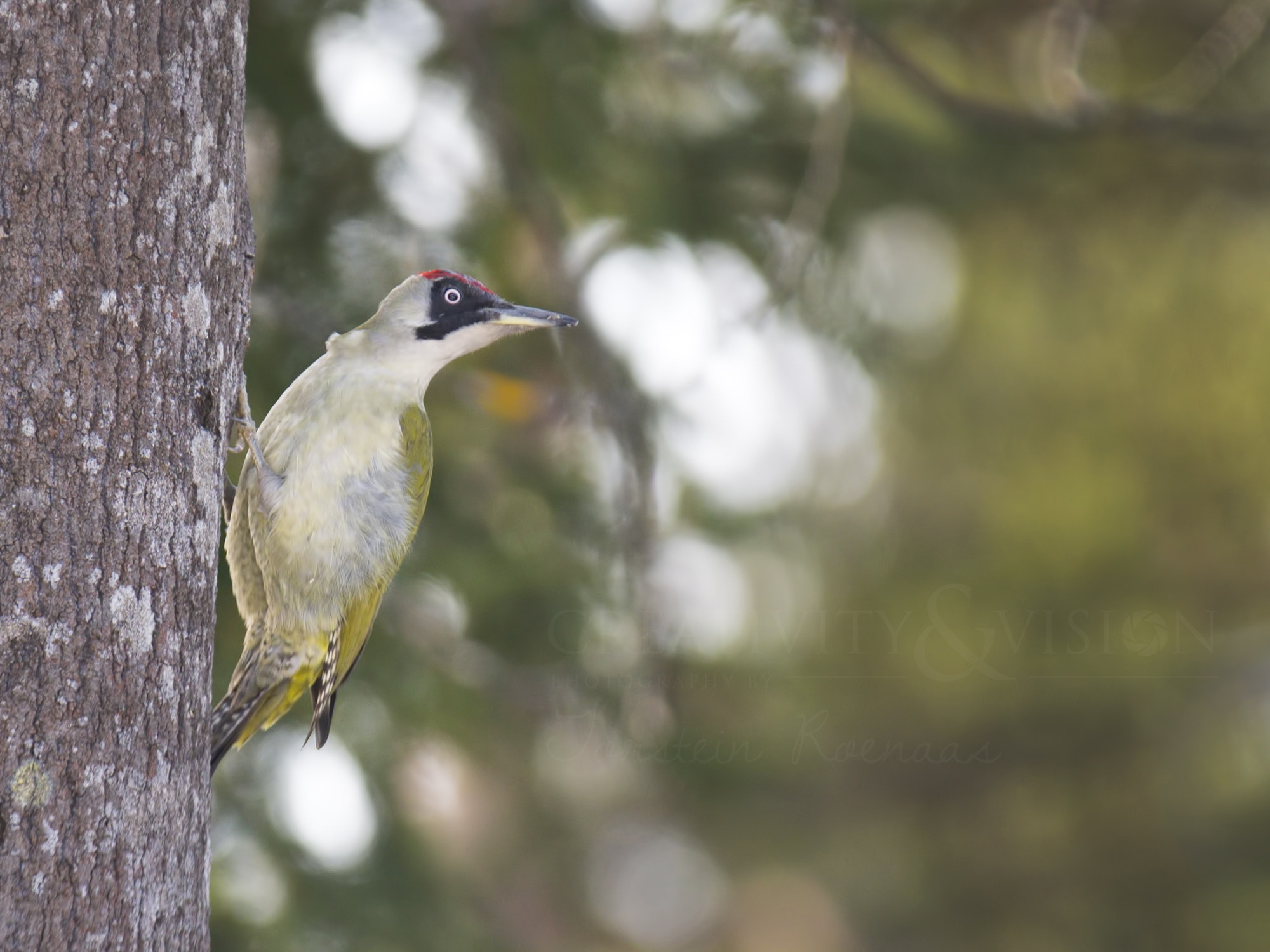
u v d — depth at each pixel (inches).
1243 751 933.8
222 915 391.5
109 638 192.7
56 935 184.7
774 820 1016.9
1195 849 932.6
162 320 201.3
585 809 976.3
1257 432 837.2
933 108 473.4
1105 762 952.9
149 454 199.0
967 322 851.4
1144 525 886.4
